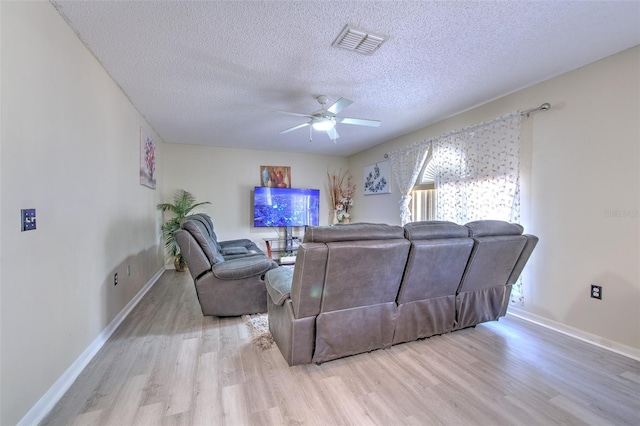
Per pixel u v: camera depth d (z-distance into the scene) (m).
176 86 2.82
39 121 1.53
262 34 2.01
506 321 2.78
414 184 4.49
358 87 2.89
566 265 2.53
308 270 1.73
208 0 1.67
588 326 2.38
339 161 6.61
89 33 1.95
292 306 1.90
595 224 2.34
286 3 1.70
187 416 1.50
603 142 2.30
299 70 2.53
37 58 1.52
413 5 1.72
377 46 2.16
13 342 1.31
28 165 1.44
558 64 2.42
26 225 1.41
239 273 2.75
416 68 2.50
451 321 2.42
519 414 1.53
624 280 2.18
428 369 1.94
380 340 2.14
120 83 2.72
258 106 3.40
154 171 4.38
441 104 3.36
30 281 1.44
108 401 1.61
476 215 3.32
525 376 1.87
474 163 3.35
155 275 4.36
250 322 2.71
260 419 1.48
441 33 2.00
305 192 6.06
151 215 4.15
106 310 2.40
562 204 2.56
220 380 1.81
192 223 2.79
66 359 1.76
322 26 1.92
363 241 1.85
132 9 1.73
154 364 1.99
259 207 5.74
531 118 2.81
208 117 3.79
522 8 1.75
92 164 2.18
